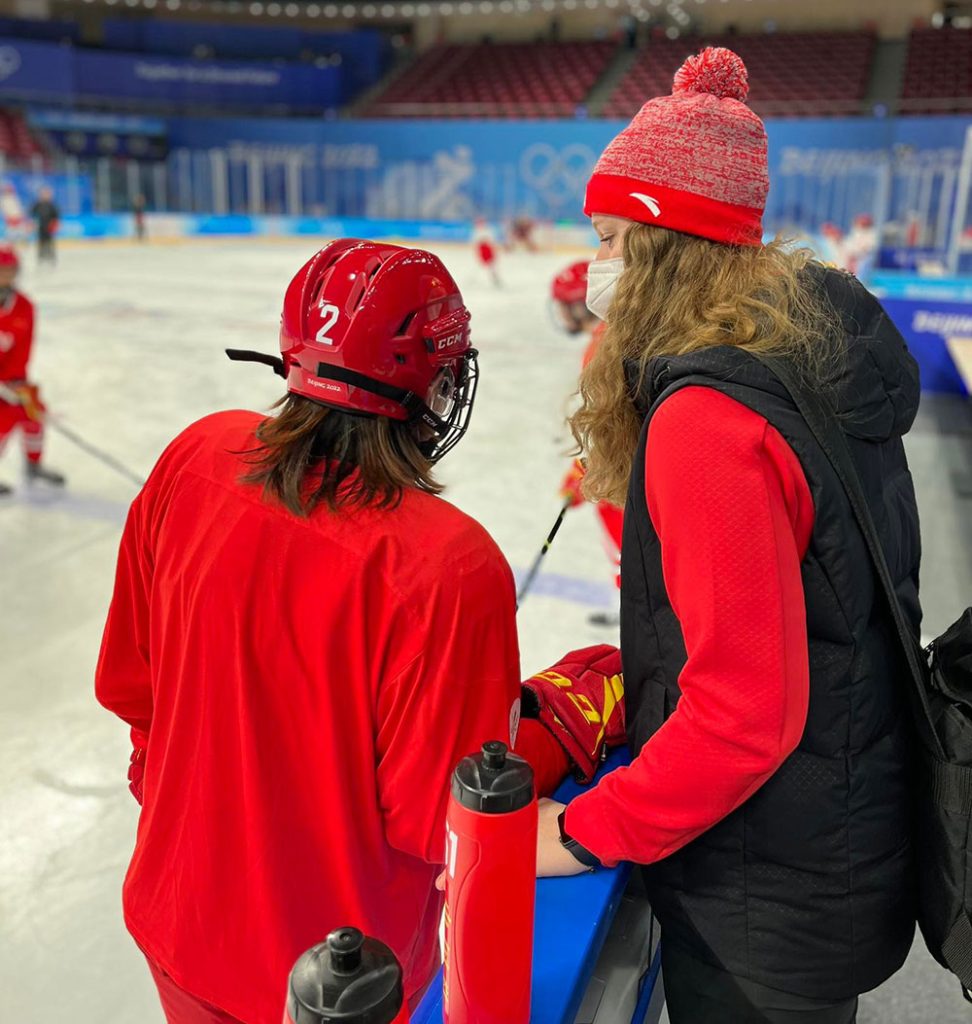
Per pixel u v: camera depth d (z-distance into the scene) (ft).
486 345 33.40
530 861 2.83
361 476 3.27
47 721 9.89
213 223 80.23
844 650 3.29
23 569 13.65
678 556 3.08
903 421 3.53
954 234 30.35
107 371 27.76
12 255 15.88
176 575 3.48
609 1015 3.85
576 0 89.71
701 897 3.65
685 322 3.37
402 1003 2.36
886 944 3.66
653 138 3.37
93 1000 6.59
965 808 3.39
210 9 94.12
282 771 3.38
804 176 65.98
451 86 87.81
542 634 11.99
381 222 81.66
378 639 3.16
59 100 79.61
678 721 3.13
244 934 3.55
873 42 77.41
